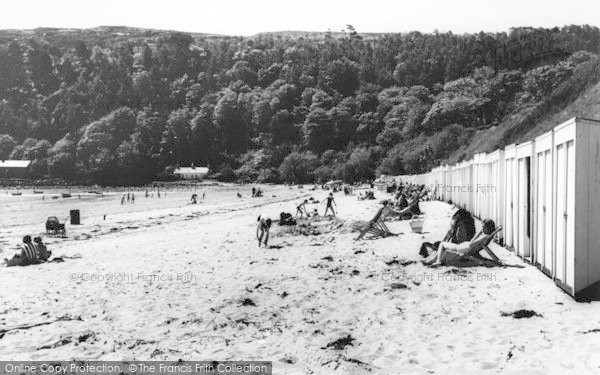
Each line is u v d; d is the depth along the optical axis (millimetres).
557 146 8453
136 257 14773
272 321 7332
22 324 7676
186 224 28703
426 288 8703
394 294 8422
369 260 11805
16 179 179875
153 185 170625
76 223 31609
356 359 5594
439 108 157875
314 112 191375
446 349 5781
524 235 10758
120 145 186125
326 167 168625
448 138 128875
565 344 5531
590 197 7582
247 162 193375
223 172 184625
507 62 199875
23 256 14383
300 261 12336
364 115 190375
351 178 156500
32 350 6395
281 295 8797
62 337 6855
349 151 175000
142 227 28469
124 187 169750
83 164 181000
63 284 10922
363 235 15703
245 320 7391
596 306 6930
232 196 97938
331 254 13094
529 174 10719
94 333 7020
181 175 187625
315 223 22422
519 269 9773
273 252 14211
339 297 8508
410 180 78625
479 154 17859
